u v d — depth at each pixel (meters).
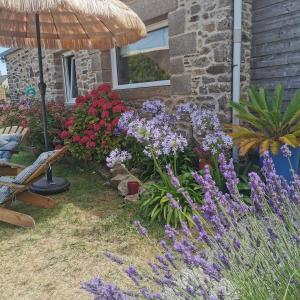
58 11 3.80
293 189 1.43
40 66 3.89
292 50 3.47
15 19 4.07
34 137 5.92
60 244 2.67
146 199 3.17
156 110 3.96
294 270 1.13
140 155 4.19
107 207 3.48
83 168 5.24
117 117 4.56
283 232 1.32
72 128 4.84
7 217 3.03
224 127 3.45
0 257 2.50
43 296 2.01
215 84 3.79
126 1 5.08
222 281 1.31
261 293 1.20
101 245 2.62
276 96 3.18
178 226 2.78
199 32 3.90
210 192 1.45
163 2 4.34
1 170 4.23
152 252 2.45
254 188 1.41
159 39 4.83
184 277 1.43
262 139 3.10
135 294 1.38
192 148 3.90
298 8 3.35
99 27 4.15
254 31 3.84
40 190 3.95
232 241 1.33
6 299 1.99
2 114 7.53
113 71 5.75
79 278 2.18
